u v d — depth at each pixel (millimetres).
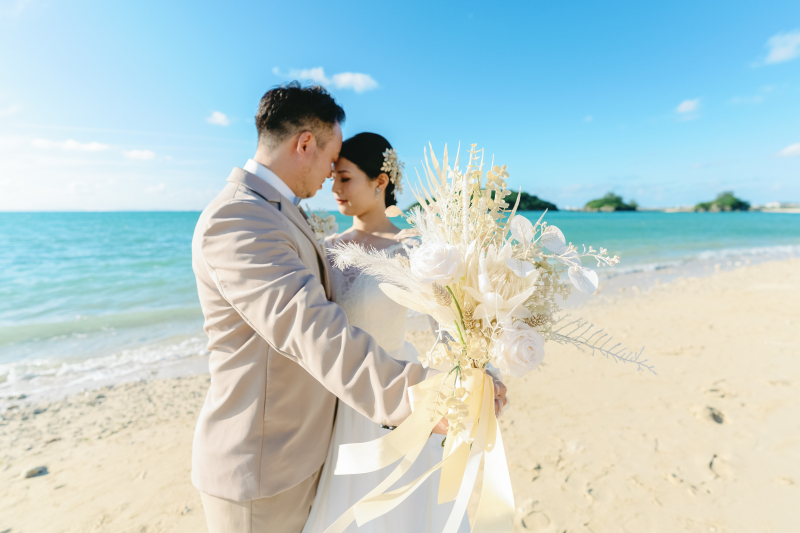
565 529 2404
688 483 2715
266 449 1261
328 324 1012
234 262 1102
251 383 1270
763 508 2447
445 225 1126
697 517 2426
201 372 5445
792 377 4129
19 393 4828
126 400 4633
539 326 1009
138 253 19688
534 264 1032
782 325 5973
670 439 3223
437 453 1547
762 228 39812
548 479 2861
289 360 1307
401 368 1024
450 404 939
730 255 17703
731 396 3824
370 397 979
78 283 12227
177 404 4531
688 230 36500
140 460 3461
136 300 9953
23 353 6180
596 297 8859
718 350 5090
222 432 1268
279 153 1474
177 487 3098
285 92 1448
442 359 1036
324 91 1545
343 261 1223
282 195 1438
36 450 3637
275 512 1305
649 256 17562
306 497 1424
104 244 23625
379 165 1921
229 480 1235
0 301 9922
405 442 973
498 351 962
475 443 1029
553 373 4688
